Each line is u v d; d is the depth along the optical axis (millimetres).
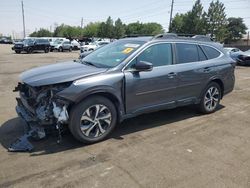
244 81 11602
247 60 18500
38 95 4344
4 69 14219
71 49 39000
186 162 4094
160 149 4488
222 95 6668
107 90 4480
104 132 4676
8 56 24875
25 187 3377
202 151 4469
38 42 31516
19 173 3670
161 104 5344
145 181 3574
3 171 3707
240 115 6414
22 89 4855
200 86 5980
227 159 4227
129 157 4188
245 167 4000
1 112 6191
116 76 4609
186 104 5867
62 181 3520
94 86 4324
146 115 6129
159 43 5312
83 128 4414
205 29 55500
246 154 4410
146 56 5062
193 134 5168
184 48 5734
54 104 4195
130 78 4754
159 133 5160
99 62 5066
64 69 4730
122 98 4746
